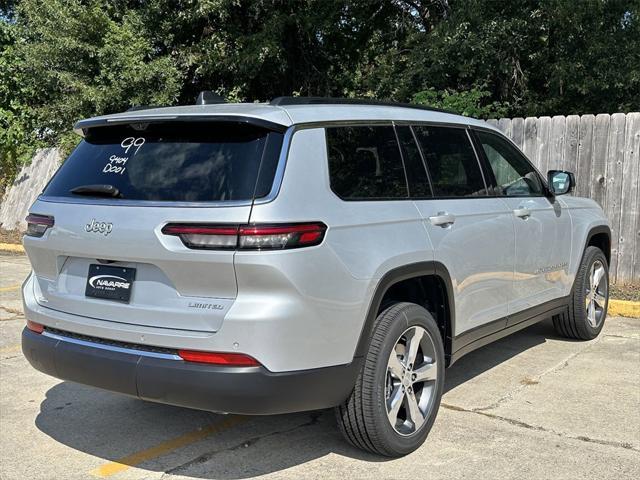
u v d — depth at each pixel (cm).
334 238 353
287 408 341
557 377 542
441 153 464
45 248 393
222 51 1438
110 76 1329
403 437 393
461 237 445
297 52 1605
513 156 552
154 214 347
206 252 330
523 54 1262
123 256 354
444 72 1240
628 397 495
